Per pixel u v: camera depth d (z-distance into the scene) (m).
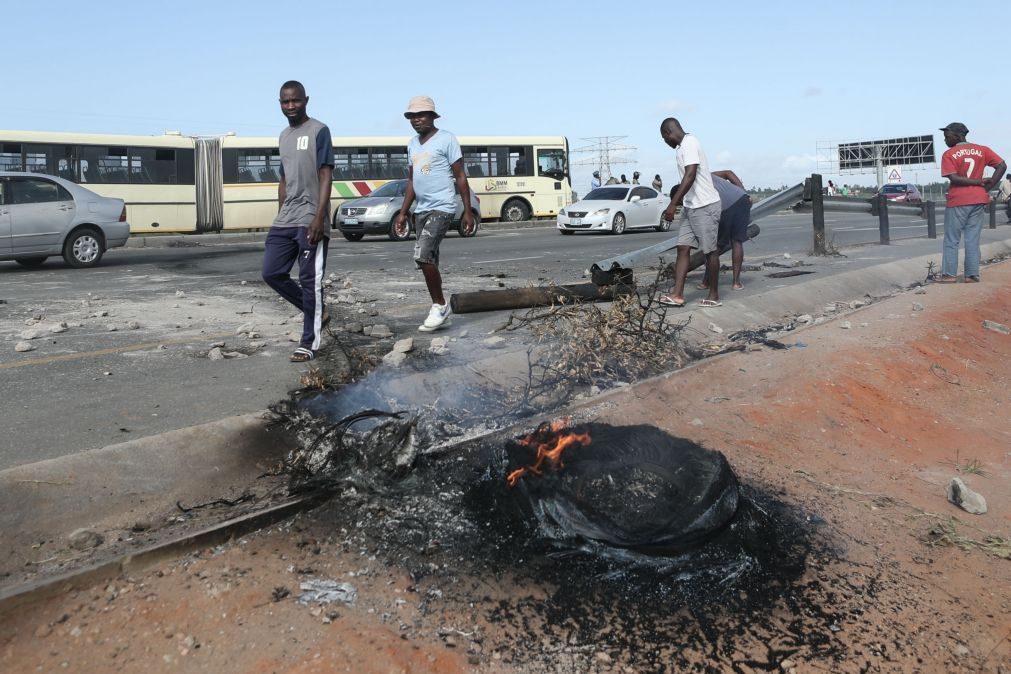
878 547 3.51
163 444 3.60
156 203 22.20
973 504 4.06
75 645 2.44
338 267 12.51
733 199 8.62
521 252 15.47
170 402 4.44
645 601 2.83
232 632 2.52
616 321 5.77
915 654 2.73
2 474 3.13
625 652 2.57
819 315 8.38
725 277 10.23
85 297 8.92
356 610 2.67
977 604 3.10
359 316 7.36
